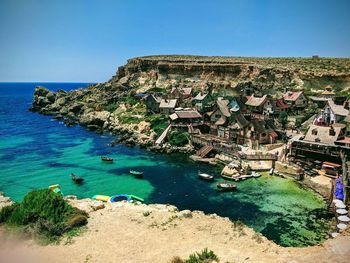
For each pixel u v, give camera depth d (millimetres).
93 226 32125
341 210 37531
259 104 101500
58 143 88500
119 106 127062
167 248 27578
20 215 31047
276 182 54406
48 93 168500
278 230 37031
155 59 184125
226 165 61719
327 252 24312
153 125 96125
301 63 159250
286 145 69438
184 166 66438
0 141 90000
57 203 33250
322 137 60031
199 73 159625
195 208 44344
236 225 32781
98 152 78625
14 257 25297
